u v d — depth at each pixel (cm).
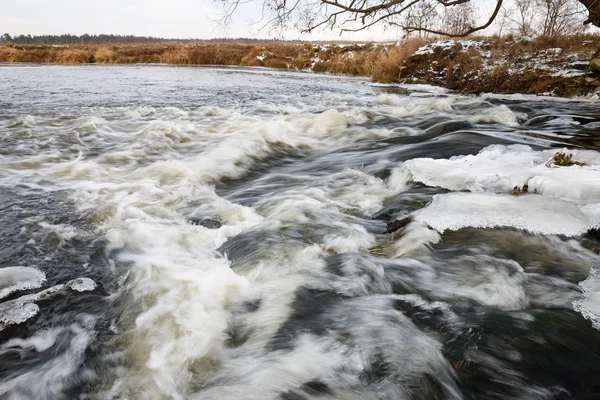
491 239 337
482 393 194
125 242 359
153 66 3888
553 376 204
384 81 2455
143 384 204
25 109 1152
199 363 215
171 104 1353
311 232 366
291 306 258
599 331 234
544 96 1642
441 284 282
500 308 256
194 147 782
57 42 15062
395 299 265
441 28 1200
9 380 211
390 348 216
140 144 774
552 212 364
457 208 383
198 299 262
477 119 1062
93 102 1346
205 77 2544
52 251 347
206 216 433
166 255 334
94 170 589
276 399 187
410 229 360
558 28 2086
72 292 287
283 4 1072
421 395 189
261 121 1032
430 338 227
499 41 2255
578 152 524
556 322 241
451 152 637
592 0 1184
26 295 283
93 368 216
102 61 4556
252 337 232
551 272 295
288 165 701
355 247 342
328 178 562
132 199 473
